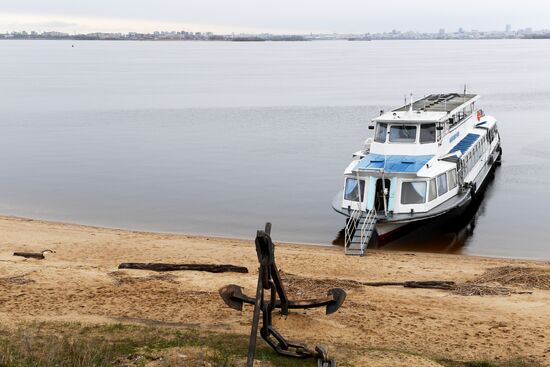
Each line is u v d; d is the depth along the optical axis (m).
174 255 26.02
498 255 28.83
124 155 55.75
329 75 170.00
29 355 11.77
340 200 31.52
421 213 28.50
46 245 27.30
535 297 18.88
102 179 46.09
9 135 68.06
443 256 27.73
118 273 20.50
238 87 130.38
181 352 12.50
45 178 46.44
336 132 68.31
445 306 17.62
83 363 11.30
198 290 18.45
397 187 28.67
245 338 13.65
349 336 14.48
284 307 12.38
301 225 34.22
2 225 31.88
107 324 14.57
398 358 12.66
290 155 54.72
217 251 27.00
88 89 127.56
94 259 25.03
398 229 28.92
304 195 40.94
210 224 34.50
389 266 24.41
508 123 72.19
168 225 34.31
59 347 12.35
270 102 100.12
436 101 40.25
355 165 30.20
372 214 28.48
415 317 16.23
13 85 138.38
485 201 38.69
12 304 16.44
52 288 18.23
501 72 172.88
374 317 16.06
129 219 35.53
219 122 77.56
